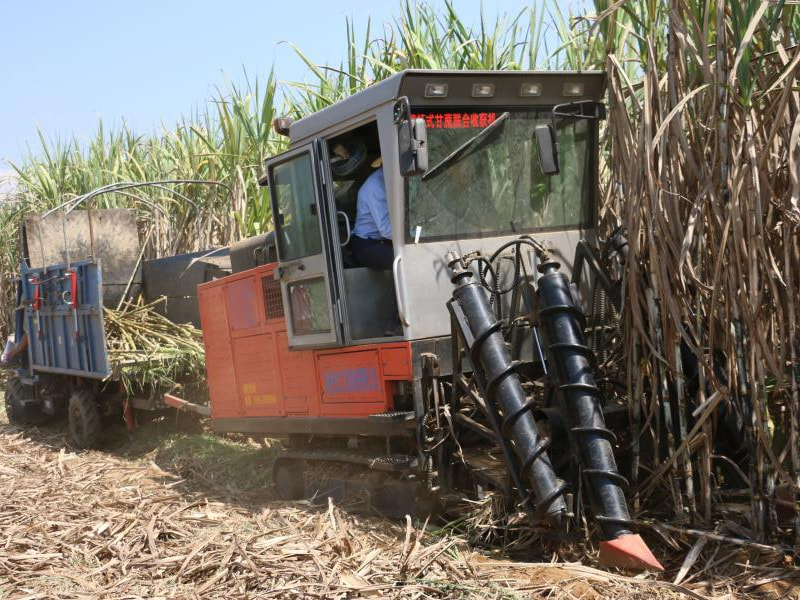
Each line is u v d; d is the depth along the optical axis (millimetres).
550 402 5695
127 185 10750
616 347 6098
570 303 5449
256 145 11734
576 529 5270
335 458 6617
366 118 5926
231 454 8875
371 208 6148
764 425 4949
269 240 7828
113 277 11477
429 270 5922
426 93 5777
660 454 5781
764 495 5020
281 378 7203
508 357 5402
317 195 6262
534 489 5152
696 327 5340
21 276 11727
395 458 6035
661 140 5133
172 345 9867
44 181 15703
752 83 5000
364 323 6328
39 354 11344
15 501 7227
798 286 4980
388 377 5992
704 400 5250
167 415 10086
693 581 4777
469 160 6066
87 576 5234
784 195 4992
